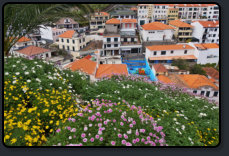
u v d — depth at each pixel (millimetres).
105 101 6168
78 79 8188
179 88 10742
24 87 4965
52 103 4863
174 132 4633
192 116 6121
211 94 18625
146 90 8234
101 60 28750
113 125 4375
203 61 28938
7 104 4594
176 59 27938
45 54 25344
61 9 5133
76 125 4223
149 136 4141
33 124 4215
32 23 6133
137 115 4922
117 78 10719
